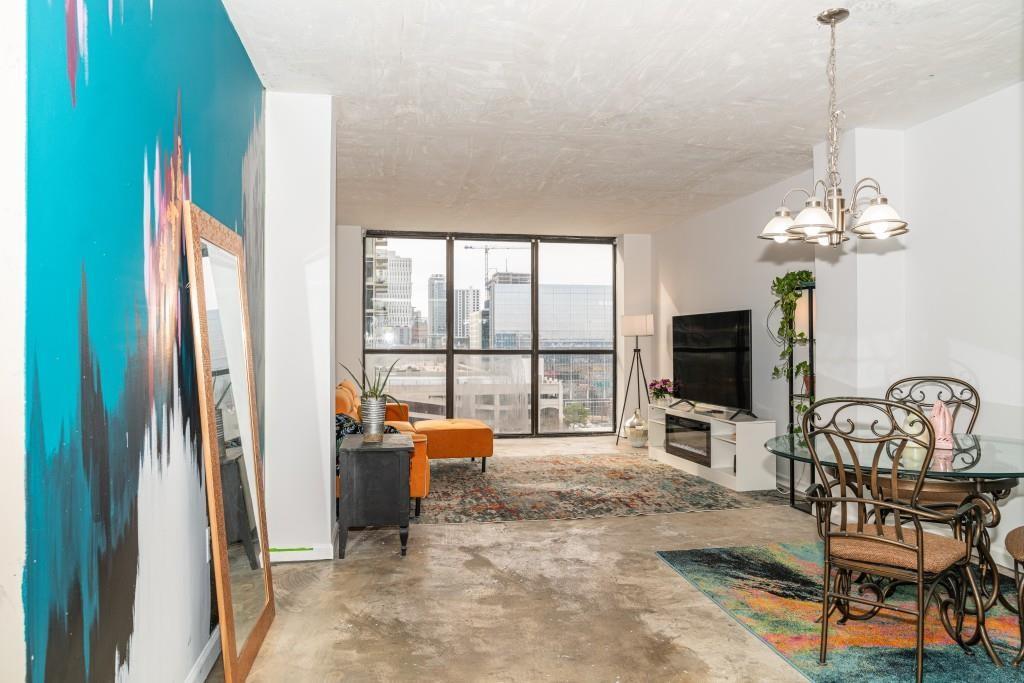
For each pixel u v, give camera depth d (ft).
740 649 8.24
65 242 4.37
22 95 3.90
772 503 15.89
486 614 9.29
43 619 4.06
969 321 12.35
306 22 9.03
